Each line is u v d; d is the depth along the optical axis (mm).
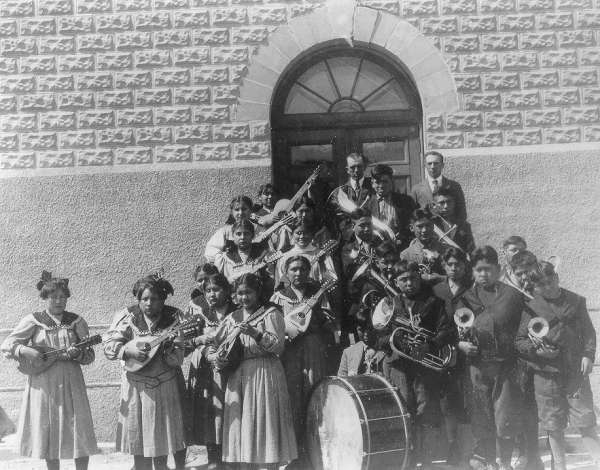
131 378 7453
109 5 10281
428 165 9547
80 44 10242
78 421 7594
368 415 6996
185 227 10000
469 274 8641
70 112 10172
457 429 7906
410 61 10094
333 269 8500
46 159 10125
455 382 7840
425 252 8820
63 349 7617
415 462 7219
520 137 9992
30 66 10234
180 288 9938
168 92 10164
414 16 10125
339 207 9438
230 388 7406
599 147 9945
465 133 10008
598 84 10055
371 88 10461
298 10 10180
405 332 7703
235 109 10117
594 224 9852
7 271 9984
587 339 7578
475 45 10078
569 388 7469
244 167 10039
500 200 9906
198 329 7551
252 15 10195
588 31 10102
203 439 7676
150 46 10219
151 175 10062
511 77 10039
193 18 10219
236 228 8539
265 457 7211
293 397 7746
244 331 7266
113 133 10125
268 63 10156
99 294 9961
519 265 7727
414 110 10406
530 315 7547
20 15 10297
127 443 7379
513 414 7508
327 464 7312
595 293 9758
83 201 10062
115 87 10188
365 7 10125
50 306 7793
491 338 7551
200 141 10094
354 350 8094
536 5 10109
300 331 7777
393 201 9562
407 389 7621
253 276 7629
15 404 9719
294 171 10430
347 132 10453
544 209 9883
